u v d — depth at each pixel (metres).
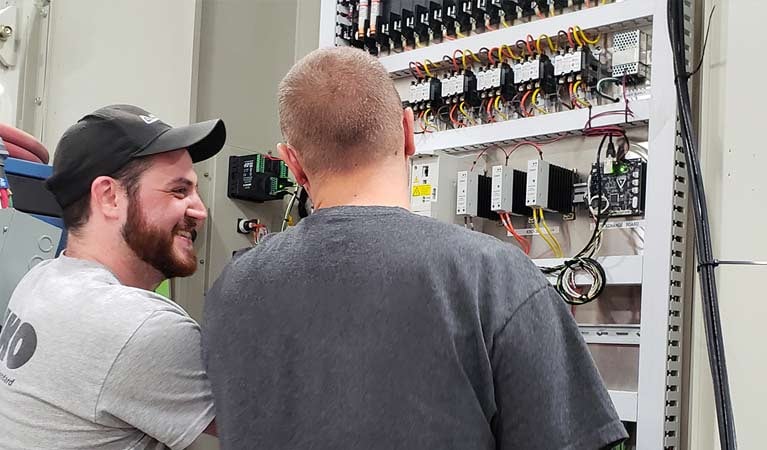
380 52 2.43
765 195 1.52
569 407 0.98
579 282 1.87
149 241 1.38
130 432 1.23
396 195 1.08
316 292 1.01
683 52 1.66
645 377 1.68
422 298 0.96
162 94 2.76
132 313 1.21
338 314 0.99
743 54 1.59
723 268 1.55
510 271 0.99
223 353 1.06
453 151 2.27
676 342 1.71
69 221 1.40
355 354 0.97
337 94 1.06
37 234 1.80
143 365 1.18
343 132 1.05
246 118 2.82
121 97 2.90
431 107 2.29
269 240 1.12
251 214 2.78
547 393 0.95
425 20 2.29
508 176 2.05
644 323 1.70
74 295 1.25
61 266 1.34
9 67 3.14
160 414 1.19
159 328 1.20
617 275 1.80
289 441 0.98
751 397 1.48
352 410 0.95
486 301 0.96
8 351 1.28
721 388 1.45
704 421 1.57
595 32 2.02
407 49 2.38
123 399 1.18
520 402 0.95
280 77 2.94
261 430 1.00
